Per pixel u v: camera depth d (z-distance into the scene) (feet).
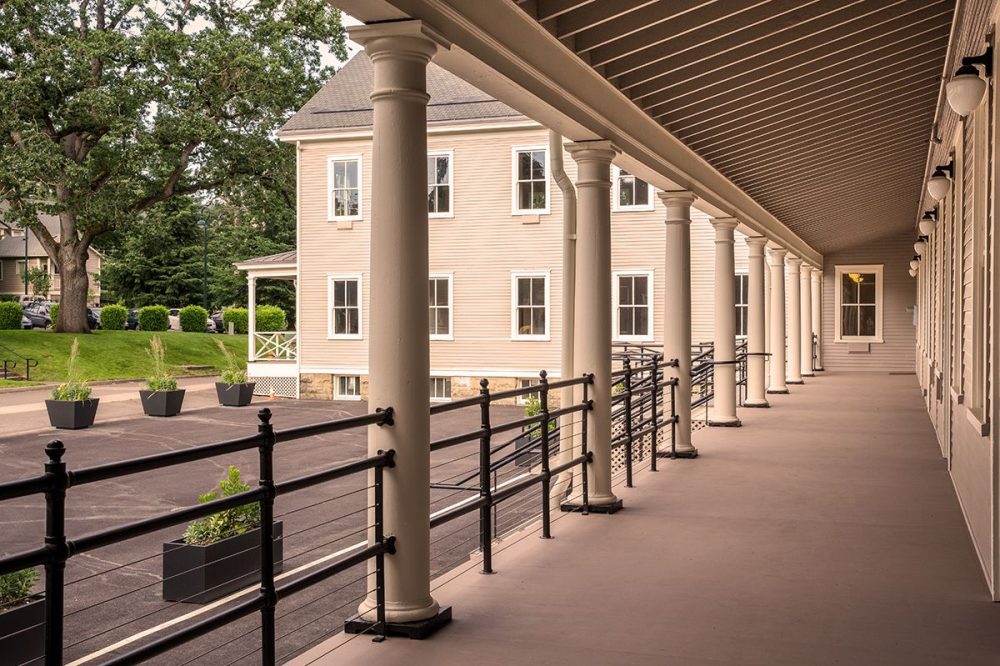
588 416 24.23
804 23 21.20
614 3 17.79
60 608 8.57
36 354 91.45
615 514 23.98
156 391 63.87
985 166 18.67
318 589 21.88
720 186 36.58
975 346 20.88
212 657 17.06
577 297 24.14
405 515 14.65
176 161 97.71
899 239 77.05
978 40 19.76
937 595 16.84
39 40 88.53
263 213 101.86
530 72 17.69
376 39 14.17
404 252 14.53
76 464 43.70
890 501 25.52
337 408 70.33
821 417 45.70
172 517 10.02
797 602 16.39
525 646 14.07
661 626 15.05
